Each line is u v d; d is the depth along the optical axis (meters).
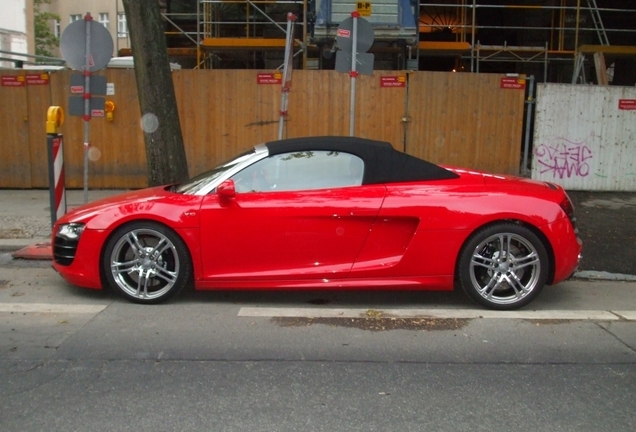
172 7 16.77
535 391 4.30
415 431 3.75
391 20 12.46
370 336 5.25
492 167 11.62
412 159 5.97
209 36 15.35
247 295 6.30
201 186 5.97
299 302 6.12
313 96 11.40
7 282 6.74
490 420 3.89
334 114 11.45
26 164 11.59
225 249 5.74
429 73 11.36
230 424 3.81
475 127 11.52
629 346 5.11
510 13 17.55
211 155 11.55
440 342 5.14
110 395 4.18
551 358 4.85
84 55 7.89
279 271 5.77
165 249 5.84
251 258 5.77
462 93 11.44
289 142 6.02
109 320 5.57
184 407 4.02
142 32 8.04
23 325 5.46
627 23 16.78
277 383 4.37
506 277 5.75
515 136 11.55
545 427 3.81
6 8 18.91
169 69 8.30
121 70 11.27
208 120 11.46
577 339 5.24
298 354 4.87
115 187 11.59
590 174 11.62
